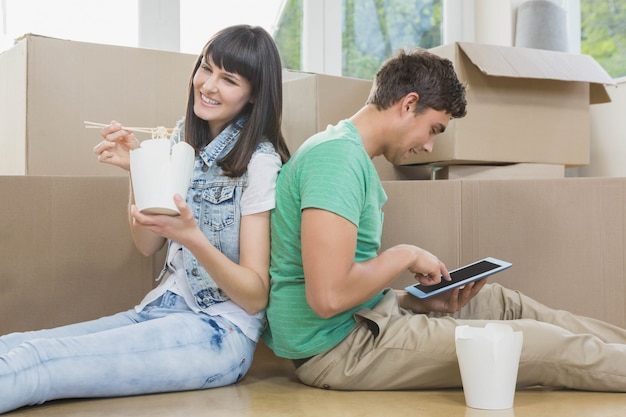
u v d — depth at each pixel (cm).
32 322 158
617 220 164
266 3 241
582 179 167
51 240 159
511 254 171
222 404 127
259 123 145
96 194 162
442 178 195
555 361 132
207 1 234
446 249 173
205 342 135
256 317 143
